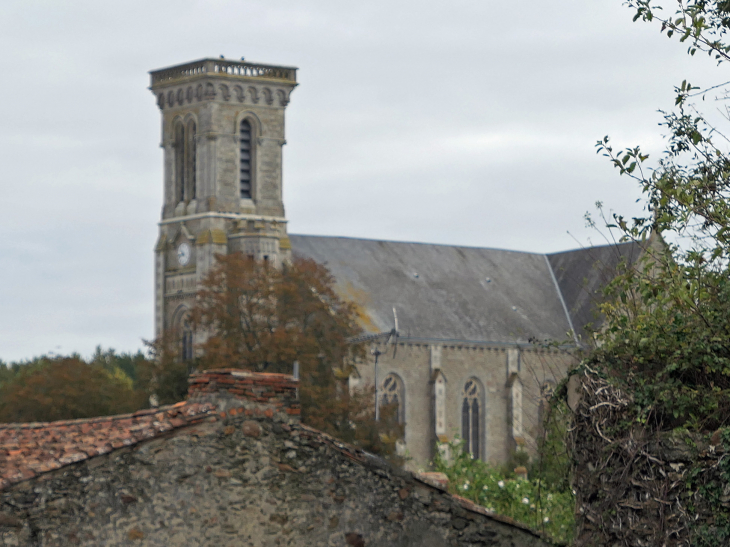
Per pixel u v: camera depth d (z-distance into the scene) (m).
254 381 26.84
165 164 125.88
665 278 21.98
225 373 26.78
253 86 123.75
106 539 24.73
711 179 22.61
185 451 25.52
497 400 119.62
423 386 116.56
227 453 25.72
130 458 25.17
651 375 21.19
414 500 26.52
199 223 121.81
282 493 25.88
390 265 123.38
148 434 25.31
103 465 24.98
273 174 124.62
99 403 101.25
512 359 120.31
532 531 26.92
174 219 123.81
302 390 87.69
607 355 21.95
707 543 19.55
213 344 93.69
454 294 123.38
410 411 115.56
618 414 21.00
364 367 113.00
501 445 119.38
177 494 25.28
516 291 127.56
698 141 22.94
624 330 21.81
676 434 20.20
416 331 117.06
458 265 127.38
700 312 21.33
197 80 122.75
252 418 25.97
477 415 118.88
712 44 22.61
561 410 22.94
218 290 97.38
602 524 21.05
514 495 44.62
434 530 26.48
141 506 25.05
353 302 109.31
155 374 99.19
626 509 20.69
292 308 96.06
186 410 26.14
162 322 123.94
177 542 25.09
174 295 123.31
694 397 20.39
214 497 25.50
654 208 22.84
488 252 131.38
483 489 46.62
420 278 123.44
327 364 94.81
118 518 24.88
